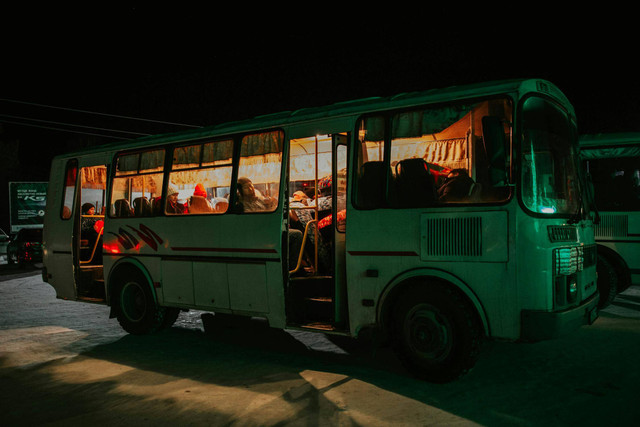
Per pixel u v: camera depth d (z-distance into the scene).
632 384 4.72
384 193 5.14
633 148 8.06
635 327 6.98
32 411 4.27
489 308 4.49
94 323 8.15
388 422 3.93
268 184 6.49
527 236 4.37
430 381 4.81
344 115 5.52
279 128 6.02
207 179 6.84
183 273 6.73
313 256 6.51
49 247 8.57
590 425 3.83
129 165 7.63
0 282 14.76
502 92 4.64
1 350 6.35
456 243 4.68
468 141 5.32
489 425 3.85
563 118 5.34
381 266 5.10
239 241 6.16
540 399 4.36
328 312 5.61
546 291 4.36
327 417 4.03
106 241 7.69
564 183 5.14
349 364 5.57
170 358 5.90
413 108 5.12
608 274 7.90
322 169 7.45
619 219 8.02
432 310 4.79
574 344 6.15
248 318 8.45
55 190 8.63
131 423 3.99
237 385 4.85
